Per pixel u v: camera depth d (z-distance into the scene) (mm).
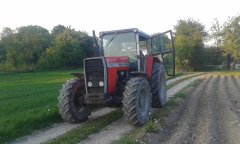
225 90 9781
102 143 3953
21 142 4105
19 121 4797
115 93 5098
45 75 22031
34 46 36719
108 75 4844
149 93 5094
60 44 35781
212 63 33719
